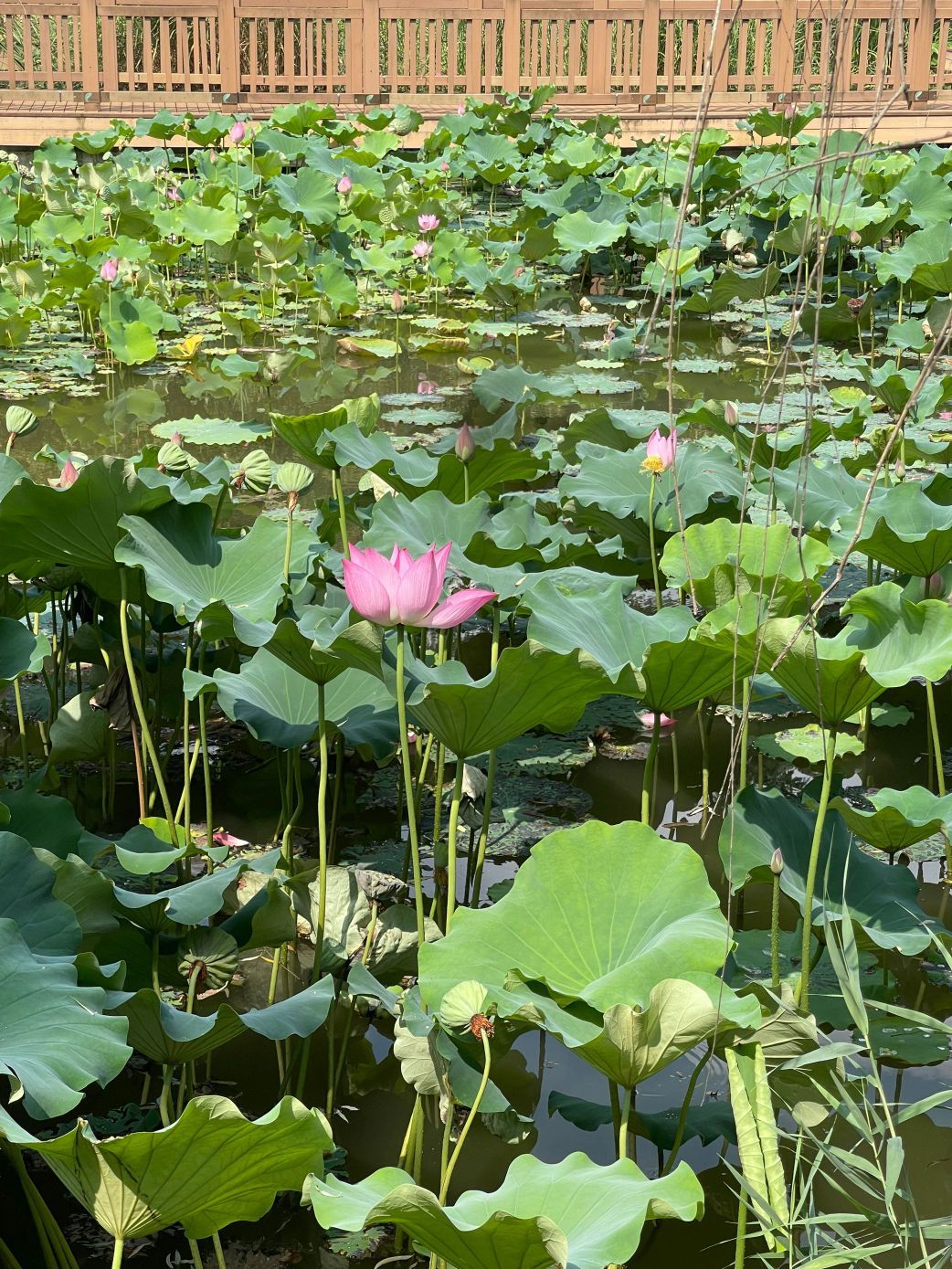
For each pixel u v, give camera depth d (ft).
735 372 25.55
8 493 9.11
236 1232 6.92
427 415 21.54
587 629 9.13
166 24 45.78
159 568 9.62
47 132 44.01
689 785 11.50
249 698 9.16
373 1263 6.77
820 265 6.91
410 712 7.65
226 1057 8.24
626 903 7.00
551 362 26.37
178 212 30.40
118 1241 5.53
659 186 35.76
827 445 17.71
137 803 11.12
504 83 48.37
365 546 10.26
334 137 41.93
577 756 12.01
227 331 27.37
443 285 32.50
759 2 45.83
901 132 42.11
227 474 11.37
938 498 12.37
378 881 9.73
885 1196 6.05
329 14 47.06
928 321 22.20
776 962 7.48
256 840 10.54
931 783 11.43
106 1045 5.65
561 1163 5.67
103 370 24.88
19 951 6.04
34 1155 7.36
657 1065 6.07
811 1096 7.14
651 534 11.94
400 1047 7.08
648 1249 6.86
